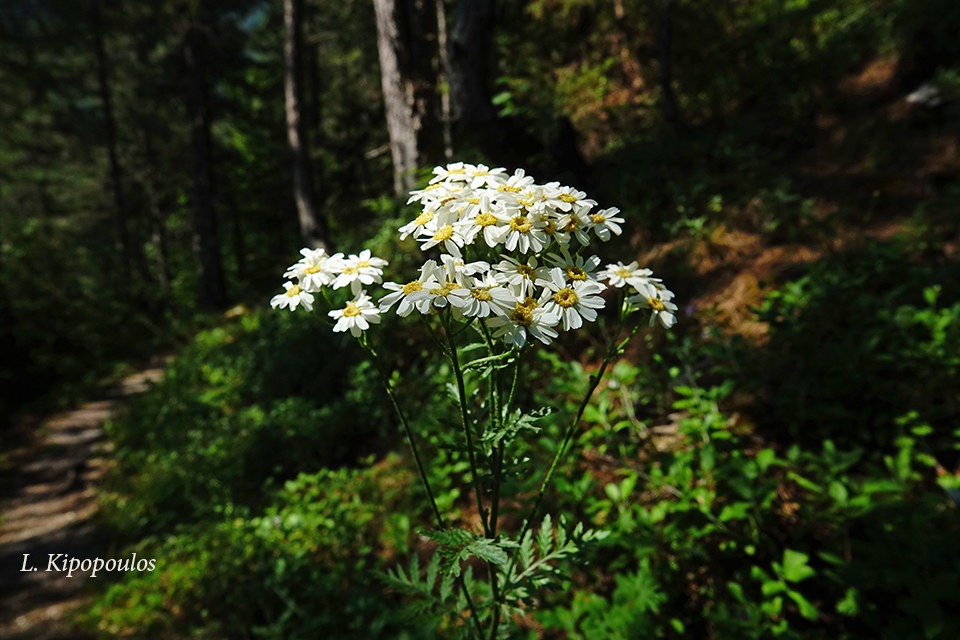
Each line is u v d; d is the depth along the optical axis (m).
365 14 13.37
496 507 1.31
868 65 6.75
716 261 4.89
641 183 6.13
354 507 4.18
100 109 22.52
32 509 7.14
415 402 4.96
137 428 8.60
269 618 3.40
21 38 18.92
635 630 2.34
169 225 27.09
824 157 5.93
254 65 17.91
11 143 23.30
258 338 9.08
